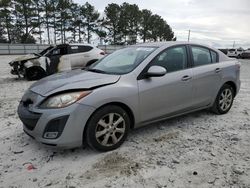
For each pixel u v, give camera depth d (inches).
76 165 141.8
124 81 160.1
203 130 190.2
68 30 2491.4
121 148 160.7
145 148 161.0
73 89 146.1
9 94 319.3
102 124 151.6
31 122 147.1
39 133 144.3
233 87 228.7
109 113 153.2
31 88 165.9
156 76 164.7
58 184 125.4
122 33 2728.8
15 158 149.5
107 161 145.3
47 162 145.3
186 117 217.6
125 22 2694.4
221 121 208.8
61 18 2404.0
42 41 2367.1
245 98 292.8
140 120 168.1
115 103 155.7
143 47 192.2
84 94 145.3
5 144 167.5
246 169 137.6
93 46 484.7
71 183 126.0
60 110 140.9
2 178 130.2
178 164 142.6
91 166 140.6
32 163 144.2
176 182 126.4
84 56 465.4
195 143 168.6
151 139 174.1
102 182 126.7
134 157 149.9
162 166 140.4
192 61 195.8
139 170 136.5
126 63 178.7
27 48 1596.9
